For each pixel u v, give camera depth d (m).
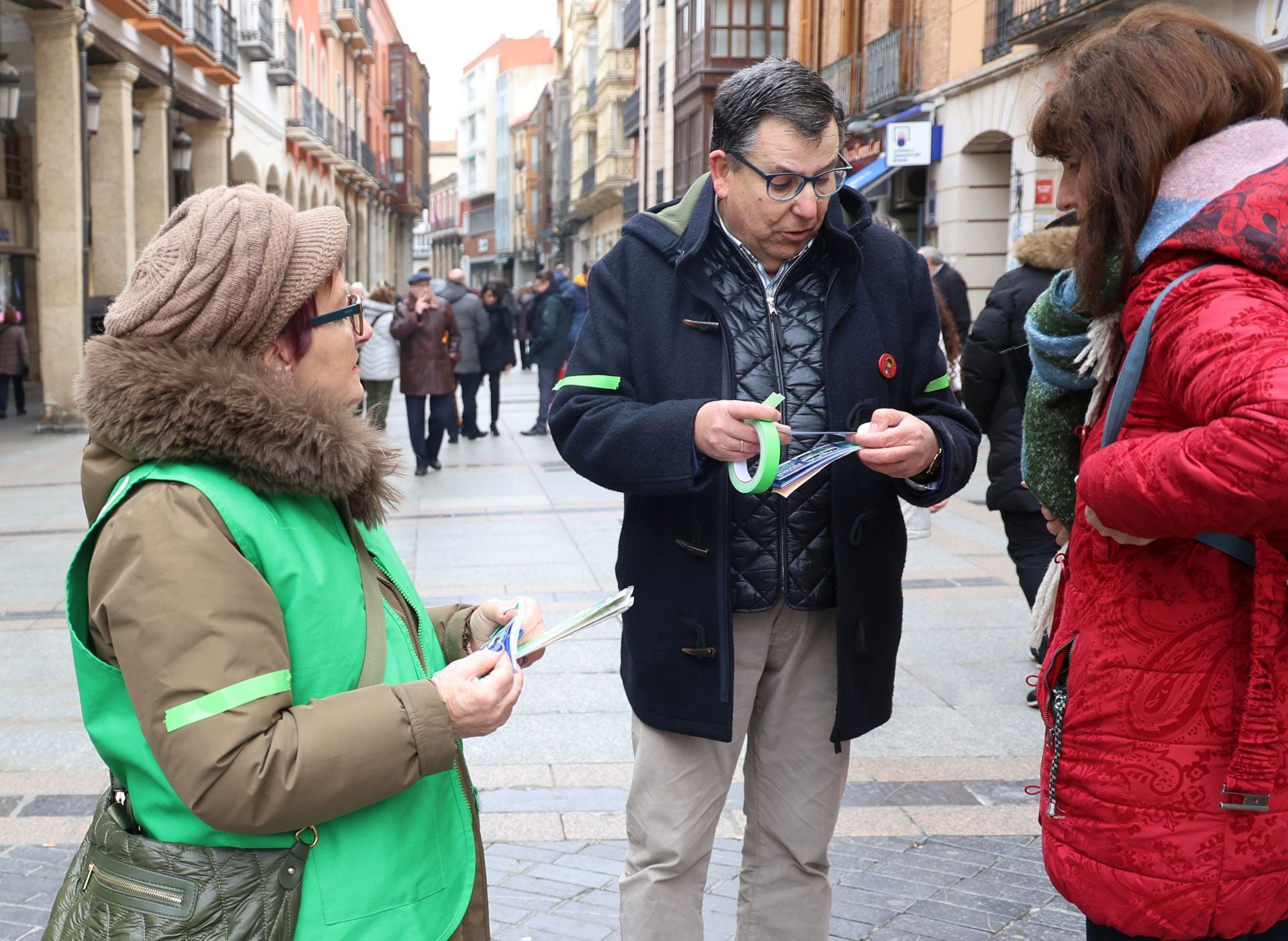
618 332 2.26
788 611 2.28
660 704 2.26
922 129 16.17
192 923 1.42
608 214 54.34
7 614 5.95
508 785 3.84
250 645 1.39
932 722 4.41
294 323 1.56
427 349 10.96
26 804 3.72
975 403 4.57
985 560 7.04
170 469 1.43
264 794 1.36
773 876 2.40
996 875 3.24
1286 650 1.58
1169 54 1.62
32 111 19.62
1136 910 1.66
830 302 2.23
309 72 36.41
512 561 7.18
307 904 1.46
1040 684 1.84
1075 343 1.95
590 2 56.19
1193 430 1.49
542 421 14.71
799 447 2.18
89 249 15.44
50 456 12.52
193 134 23.98
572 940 2.90
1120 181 1.63
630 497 2.34
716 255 2.24
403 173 65.31
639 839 2.33
